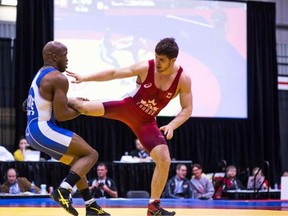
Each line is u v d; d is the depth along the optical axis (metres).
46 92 3.97
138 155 11.00
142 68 4.23
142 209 5.57
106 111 4.26
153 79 4.23
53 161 9.91
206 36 12.93
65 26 12.09
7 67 12.49
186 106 4.42
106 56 12.23
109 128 12.47
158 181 4.31
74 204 6.31
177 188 9.41
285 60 14.72
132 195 9.00
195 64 12.83
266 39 13.59
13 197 7.75
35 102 3.99
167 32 12.65
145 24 12.51
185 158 12.83
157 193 4.33
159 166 4.30
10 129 12.36
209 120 12.96
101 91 11.90
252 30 13.41
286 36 14.76
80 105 4.20
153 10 12.57
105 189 9.15
